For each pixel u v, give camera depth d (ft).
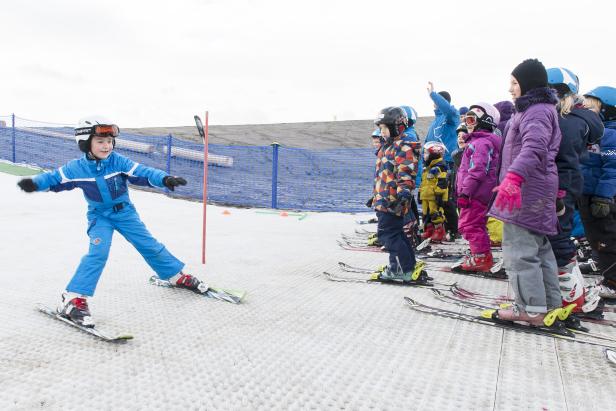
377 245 19.79
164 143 40.14
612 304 11.98
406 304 11.52
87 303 10.30
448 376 7.54
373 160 37.63
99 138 9.64
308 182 35.65
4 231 20.52
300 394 6.89
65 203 30.19
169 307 10.87
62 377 7.26
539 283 9.46
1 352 8.13
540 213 9.04
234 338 9.04
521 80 9.11
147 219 26.58
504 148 9.64
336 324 9.97
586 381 7.43
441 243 20.98
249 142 52.47
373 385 7.20
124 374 7.42
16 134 47.37
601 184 11.63
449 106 20.76
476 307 11.32
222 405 6.54
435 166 19.81
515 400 6.79
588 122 10.27
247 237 21.67
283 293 12.32
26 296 11.44
